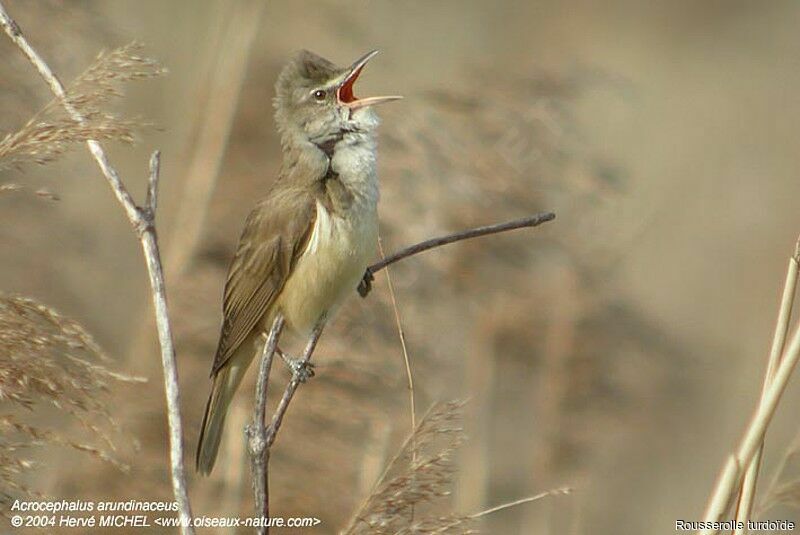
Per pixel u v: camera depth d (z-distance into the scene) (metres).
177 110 14.18
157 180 6.83
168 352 6.52
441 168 11.73
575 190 12.09
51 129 6.40
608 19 20.09
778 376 6.67
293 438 10.70
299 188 9.52
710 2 20.95
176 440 6.40
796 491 6.96
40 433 6.30
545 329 11.91
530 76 12.24
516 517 12.21
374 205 9.49
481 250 11.73
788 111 18.39
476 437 11.87
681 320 14.66
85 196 13.06
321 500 10.38
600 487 12.89
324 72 9.65
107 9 13.01
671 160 16.44
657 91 18.14
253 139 13.52
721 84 19.38
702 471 13.50
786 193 16.64
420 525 6.54
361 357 10.97
